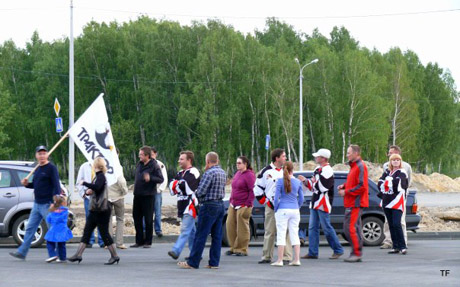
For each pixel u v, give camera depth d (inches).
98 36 2906.0
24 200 644.1
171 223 846.5
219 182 493.7
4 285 407.2
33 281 424.2
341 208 690.2
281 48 3051.2
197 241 493.7
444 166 3437.5
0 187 644.7
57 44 3078.2
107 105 2854.3
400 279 439.8
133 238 727.1
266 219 538.3
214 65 2642.7
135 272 471.5
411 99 3029.0
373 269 494.0
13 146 3014.3
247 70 2689.5
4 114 2802.7
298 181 521.7
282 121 2600.9
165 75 2699.3
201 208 494.0
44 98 2910.9
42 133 2910.9
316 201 562.9
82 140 602.2
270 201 532.1
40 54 3159.5
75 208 1006.4
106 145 609.0
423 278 443.8
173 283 419.8
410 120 3016.7
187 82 2635.3
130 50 2822.3
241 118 2716.5
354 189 542.0
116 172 615.8
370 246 686.5
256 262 542.6
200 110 2605.8
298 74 2758.4
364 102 2770.7
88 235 517.7
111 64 2883.9
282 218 515.5
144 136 2847.0
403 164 644.7
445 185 2146.9
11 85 3102.9
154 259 556.4
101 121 607.5
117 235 641.6
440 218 920.9
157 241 732.7
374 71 2920.8
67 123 2901.1
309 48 3230.8
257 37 3435.0
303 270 488.7
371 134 2760.8
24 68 3142.2
